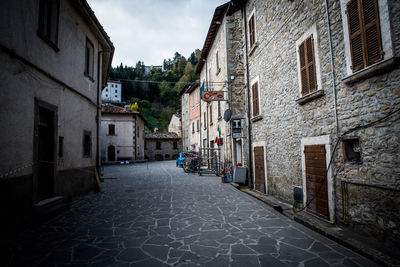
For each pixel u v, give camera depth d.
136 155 28.31
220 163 13.64
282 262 2.98
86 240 3.73
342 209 4.28
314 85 5.06
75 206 6.13
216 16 12.41
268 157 7.73
